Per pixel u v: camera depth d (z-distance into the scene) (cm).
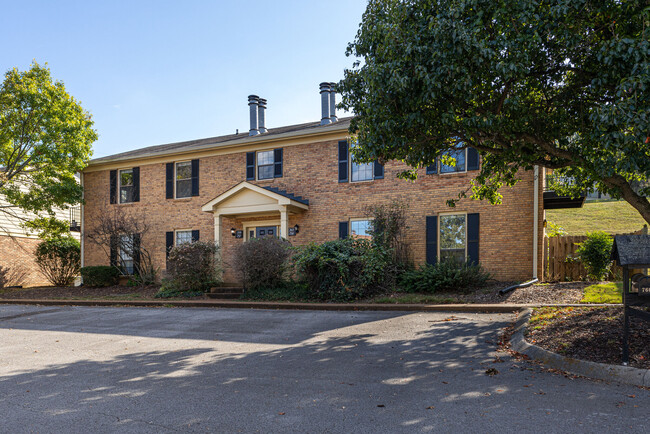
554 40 688
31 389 545
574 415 412
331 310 1165
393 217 1450
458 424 400
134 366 648
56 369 642
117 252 1886
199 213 1839
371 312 1089
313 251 1345
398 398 475
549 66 741
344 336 820
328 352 700
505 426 392
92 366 655
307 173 1680
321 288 1307
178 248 1603
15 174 1841
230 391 516
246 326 967
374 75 744
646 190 794
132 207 1967
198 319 1088
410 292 1305
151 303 1401
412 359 636
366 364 620
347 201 1609
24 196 1853
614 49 601
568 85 797
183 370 618
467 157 1452
